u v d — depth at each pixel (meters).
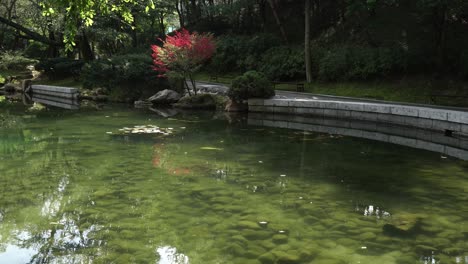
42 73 36.25
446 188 6.93
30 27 39.41
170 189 6.75
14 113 18.41
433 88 19.48
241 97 18.67
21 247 4.48
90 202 6.06
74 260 4.16
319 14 30.91
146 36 42.34
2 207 5.80
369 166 8.55
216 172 7.93
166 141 11.32
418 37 22.45
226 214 5.55
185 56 19.97
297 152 10.01
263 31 33.56
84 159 8.98
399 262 4.12
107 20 30.66
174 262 4.10
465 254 4.32
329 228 5.05
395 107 14.11
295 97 19.91
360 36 26.47
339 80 23.33
